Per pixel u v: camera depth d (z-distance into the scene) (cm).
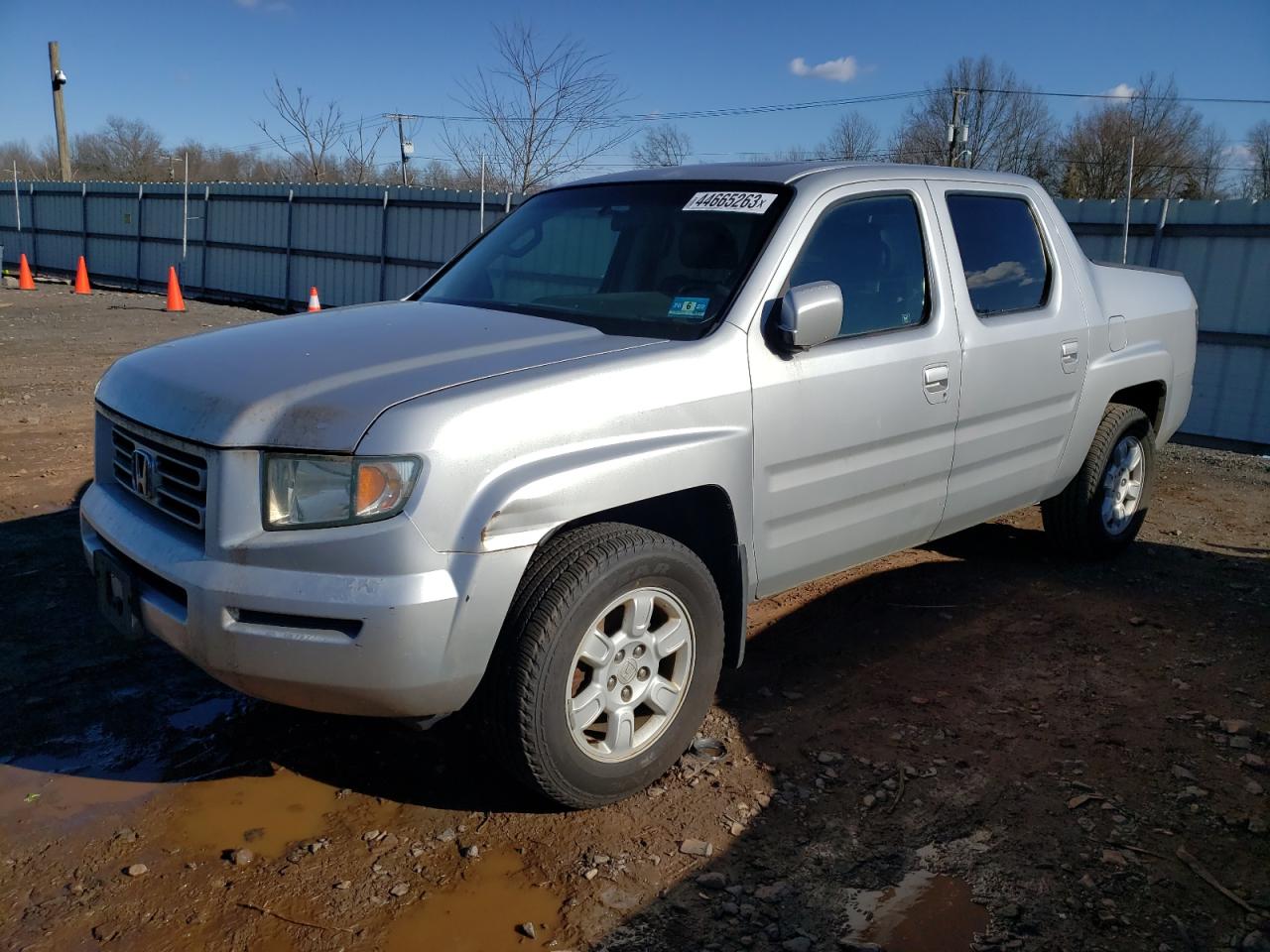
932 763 341
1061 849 294
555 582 278
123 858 280
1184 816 312
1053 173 4056
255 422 268
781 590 367
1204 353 987
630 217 390
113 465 330
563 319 350
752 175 383
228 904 263
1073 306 476
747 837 297
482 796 316
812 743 352
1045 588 510
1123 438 535
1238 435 975
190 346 330
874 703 383
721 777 329
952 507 424
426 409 265
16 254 2927
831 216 369
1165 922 263
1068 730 365
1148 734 363
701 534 341
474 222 1656
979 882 279
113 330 1500
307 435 262
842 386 356
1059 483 498
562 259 396
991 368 421
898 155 4303
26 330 1459
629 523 330
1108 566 548
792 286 350
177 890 268
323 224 1931
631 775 307
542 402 280
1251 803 319
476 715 287
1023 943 255
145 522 298
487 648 271
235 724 355
